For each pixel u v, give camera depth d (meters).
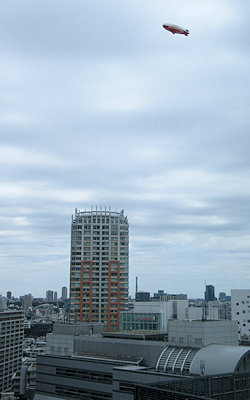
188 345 98.69
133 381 95.00
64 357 119.50
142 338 113.06
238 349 89.75
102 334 123.50
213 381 71.62
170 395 61.03
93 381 110.25
